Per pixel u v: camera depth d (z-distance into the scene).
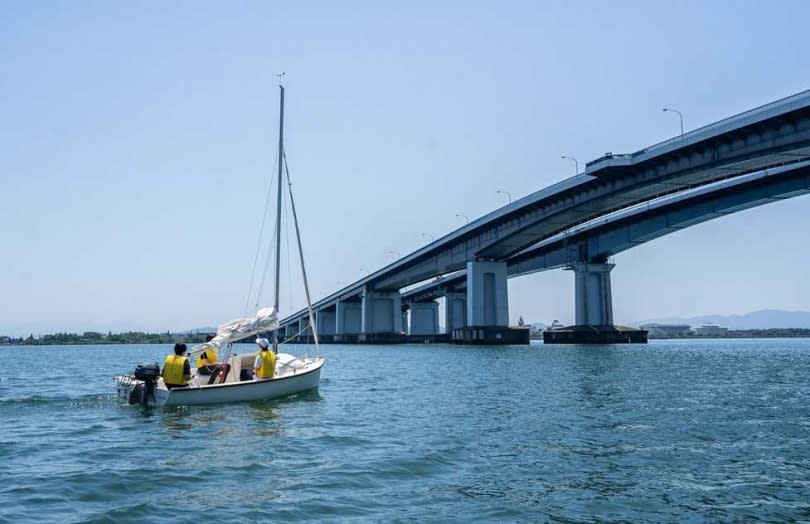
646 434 17.58
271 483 12.47
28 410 23.91
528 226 94.25
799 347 117.56
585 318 111.62
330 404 25.03
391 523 9.98
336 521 10.10
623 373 42.28
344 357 80.19
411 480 12.64
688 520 10.04
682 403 24.77
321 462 14.28
